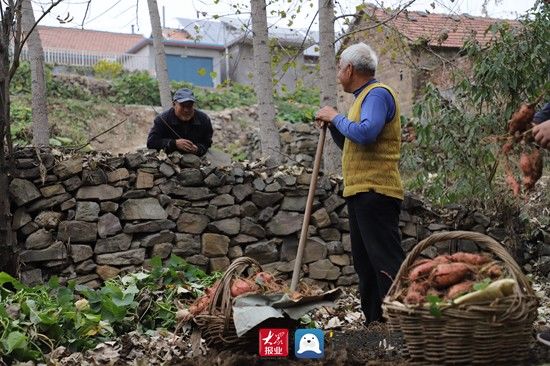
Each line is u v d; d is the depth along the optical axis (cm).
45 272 588
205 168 636
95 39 3609
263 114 772
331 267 662
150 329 495
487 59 700
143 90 1898
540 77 693
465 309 299
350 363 337
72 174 597
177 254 621
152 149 636
